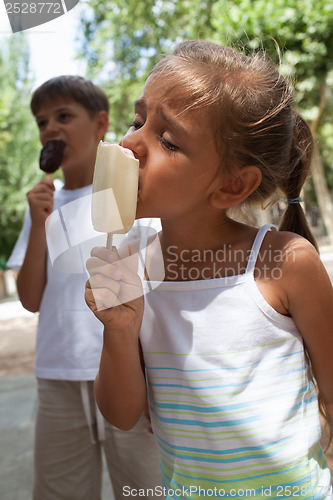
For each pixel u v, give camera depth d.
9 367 5.84
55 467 1.73
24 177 17.89
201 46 1.05
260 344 1.00
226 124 0.92
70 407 1.72
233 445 1.01
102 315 0.98
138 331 1.05
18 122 17.52
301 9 5.12
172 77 0.91
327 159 19.91
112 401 1.09
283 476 1.00
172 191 0.92
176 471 1.07
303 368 1.04
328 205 12.49
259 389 1.00
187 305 1.04
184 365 1.03
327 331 1.02
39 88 1.92
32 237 1.77
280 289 1.01
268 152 1.01
